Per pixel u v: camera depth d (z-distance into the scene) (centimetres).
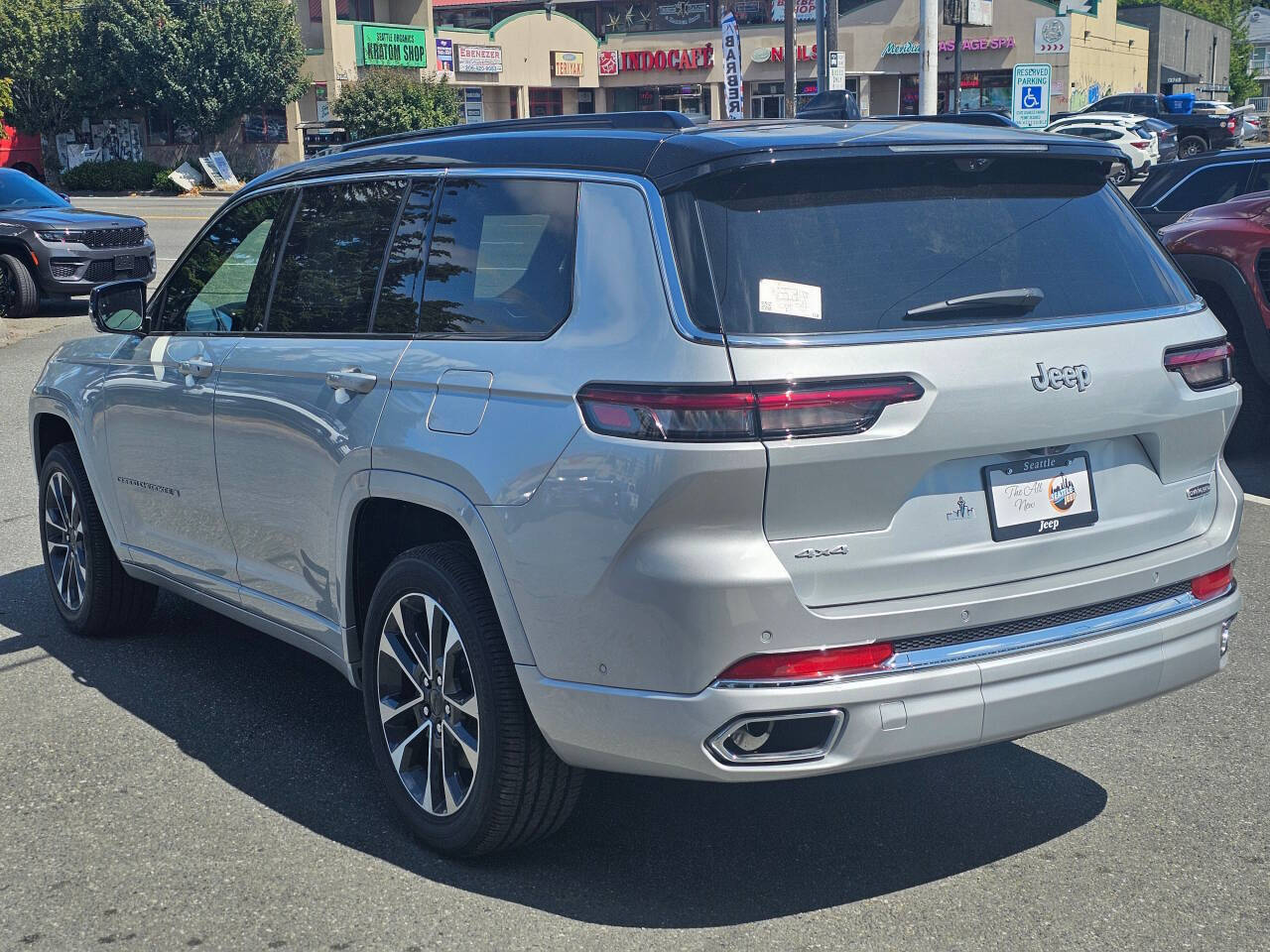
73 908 356
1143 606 360
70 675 533
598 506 319
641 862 378
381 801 419
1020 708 330
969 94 5175
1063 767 439
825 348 311
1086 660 340
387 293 405
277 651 563
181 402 481
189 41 4688
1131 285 365
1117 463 357
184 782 433
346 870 375
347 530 400
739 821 403
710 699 311
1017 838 389
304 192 457
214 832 398
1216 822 396
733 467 304
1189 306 375
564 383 333
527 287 359
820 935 337
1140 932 337
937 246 338
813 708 311
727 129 355
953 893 357
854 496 314
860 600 318
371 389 390
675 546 310
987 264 341
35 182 1931
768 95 5550
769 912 349
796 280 319
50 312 1858
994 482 333
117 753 456
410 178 412
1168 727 469
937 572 325
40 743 465
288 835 396
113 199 4403
